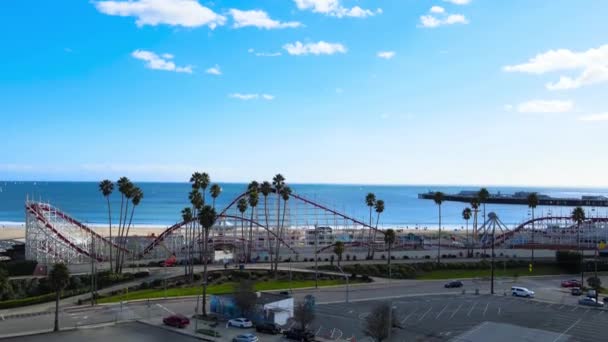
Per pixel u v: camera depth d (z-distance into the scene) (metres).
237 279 134.25
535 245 196.62
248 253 169.38
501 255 175.88
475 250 186.00
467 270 154.50
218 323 90.50
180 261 160.00
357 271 145.50
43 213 167.62
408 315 96.50
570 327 88.00
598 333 84.19
